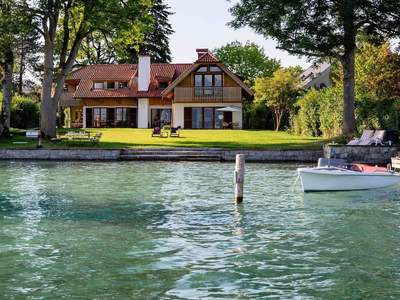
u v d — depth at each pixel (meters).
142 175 24.64
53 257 10.48
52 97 39.94
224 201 17.30
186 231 12.81
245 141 38.94
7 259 10.32
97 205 16.34
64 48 40.28
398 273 9.59
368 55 41.88
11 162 31.64
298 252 10.95
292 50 35.25
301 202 17.23
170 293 8.52
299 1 33.25
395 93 39.62
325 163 20.81
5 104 40.72
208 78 59.88
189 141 39.06
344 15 32.25
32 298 8.27
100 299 8.23
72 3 39.06
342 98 38.22
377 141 29.31
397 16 33.53
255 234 12.53
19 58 80.50
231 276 9.39
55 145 35.75
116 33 40.59
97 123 64.00
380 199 17.94
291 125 50.62
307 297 8.39
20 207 15.91
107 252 10.87
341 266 10.00
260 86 58.69
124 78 64.75
